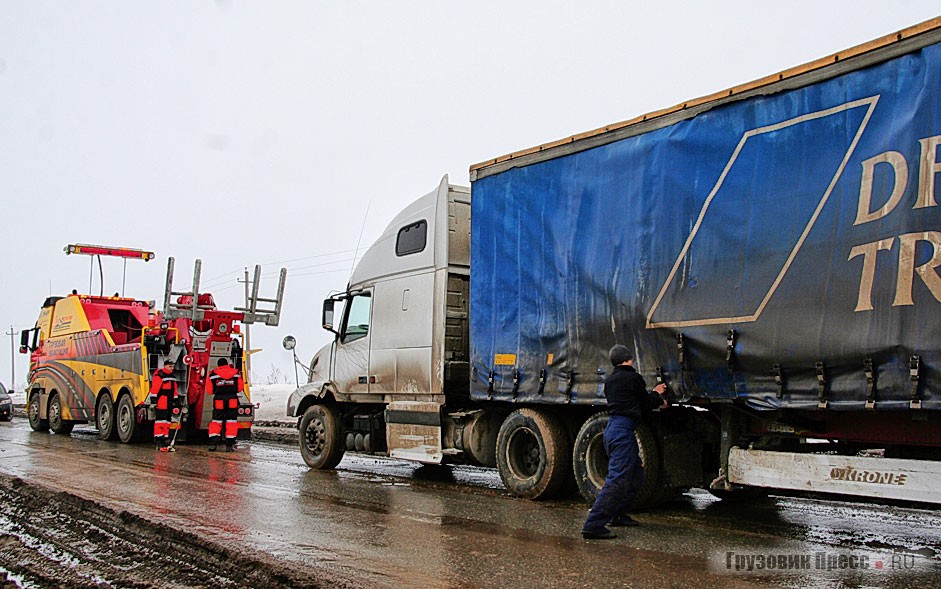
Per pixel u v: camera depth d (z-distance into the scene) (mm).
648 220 7977
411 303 11055
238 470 12219
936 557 6211
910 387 5859
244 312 16359
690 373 7438
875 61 6344
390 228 11797
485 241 9992
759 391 6895
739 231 7141
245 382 16484
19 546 7125
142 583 5781
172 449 15211
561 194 9047
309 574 5664
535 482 9016
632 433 7160
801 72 6852
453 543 6727
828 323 6391
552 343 8898
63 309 19594
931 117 5914
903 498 6191
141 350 16016
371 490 10078
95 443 16734
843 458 6586
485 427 10109
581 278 8633
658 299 7770
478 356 9875
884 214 6117
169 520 7730
